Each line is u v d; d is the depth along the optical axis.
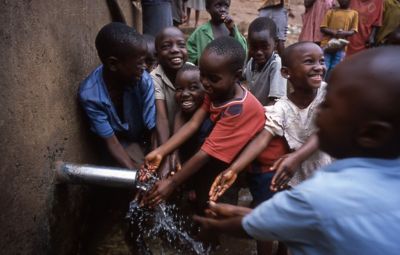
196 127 2.18
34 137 1.78
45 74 1.90
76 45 2.36
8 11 1.56
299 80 2.00
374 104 0.87
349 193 0.89
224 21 3.62
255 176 2.18
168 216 2.38
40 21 1.86
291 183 2.15
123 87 2.34
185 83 2.23
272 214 1.03
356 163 0.93
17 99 1.63
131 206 2.18
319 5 5.26
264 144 2.03
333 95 0.94
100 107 2.25
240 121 2.00
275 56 2.80
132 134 2.50
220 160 2.01
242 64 2.04
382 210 0.87
